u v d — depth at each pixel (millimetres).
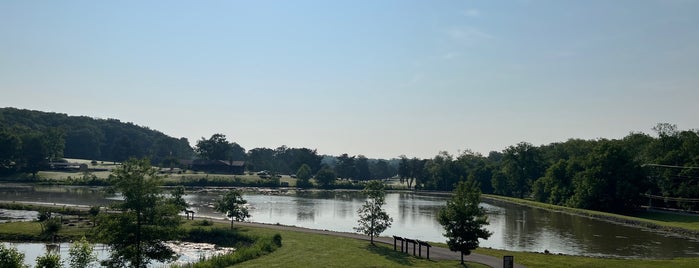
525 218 92250
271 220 79000
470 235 37500
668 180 103875
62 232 53000
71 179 139875
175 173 178125
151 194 34125
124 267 34000
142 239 33094
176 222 35094
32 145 149500
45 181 141000
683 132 123375
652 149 119500
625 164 103375
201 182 157250
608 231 73375
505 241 62344
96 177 143875
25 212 72938
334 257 39094
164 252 34531
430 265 36938
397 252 42875
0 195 104875
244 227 56969
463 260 39469
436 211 102375
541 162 153875
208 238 52531
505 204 129875
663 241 63406
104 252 44625
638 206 103438
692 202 97562
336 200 124875
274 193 147750
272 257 38812
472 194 38344
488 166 179750
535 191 133250
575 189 114062
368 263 36781
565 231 73000
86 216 66812
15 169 151375
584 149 147750
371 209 47469
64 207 74500
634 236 67938
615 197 100688
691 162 98812
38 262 25891
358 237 51625
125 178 33312
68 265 37719
